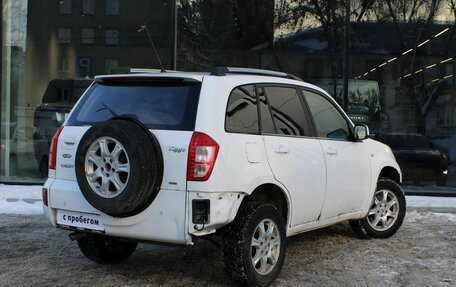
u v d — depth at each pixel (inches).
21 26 418.9
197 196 161.0
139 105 179.3
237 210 171.9
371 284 192.5
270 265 184.4
